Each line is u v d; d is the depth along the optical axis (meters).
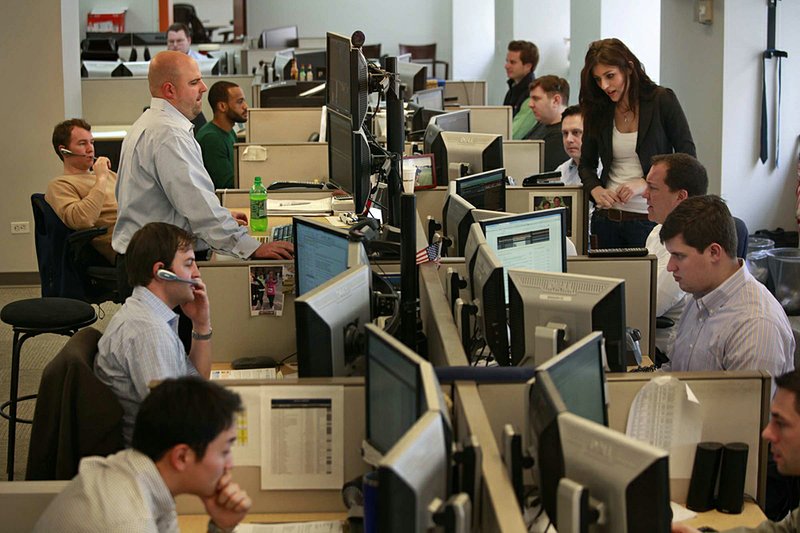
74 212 4.70
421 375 1.55
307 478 2.02
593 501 1.48
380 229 3.23
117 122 7.90
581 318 2.12
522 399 1.92
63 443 2.30
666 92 4.12
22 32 6.34
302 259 2.68
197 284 2.52
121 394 2.35
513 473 1.59
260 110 6.14
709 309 2.51
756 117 5.91
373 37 14.67
